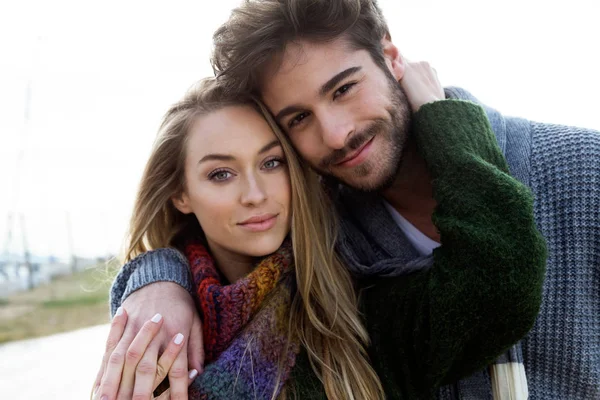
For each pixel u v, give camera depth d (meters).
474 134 1.41
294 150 1.51
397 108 1.49
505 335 1.24
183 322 1.31
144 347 1.17
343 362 1.40
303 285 1.46
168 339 1.25
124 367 1.16
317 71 1.40
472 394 1.42
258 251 1.44
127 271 1.53
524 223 1.24
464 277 1.24
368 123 1.45
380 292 1.51
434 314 1.27
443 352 1.27
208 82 1.53
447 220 1.30
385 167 1.49
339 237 1.61
